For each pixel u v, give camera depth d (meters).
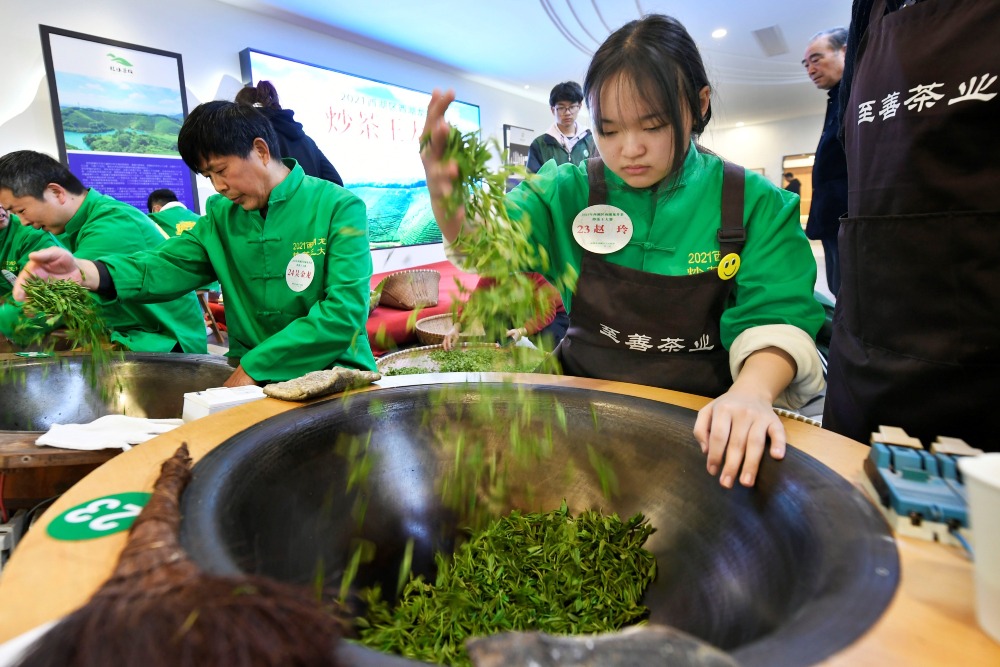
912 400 0.97
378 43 5.84
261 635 0.31
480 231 0.91
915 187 0.93
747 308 1.15
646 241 1.24
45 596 0.52
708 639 0.64
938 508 0.56
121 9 3.93
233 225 1.73
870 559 0.53
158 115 4.14
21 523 1.01
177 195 4.32
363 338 1.78
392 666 0.38
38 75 3.62
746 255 1.19
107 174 3.93
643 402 0.98
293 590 0.37
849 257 1.09
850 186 1.11
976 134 0.86
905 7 0.95
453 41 5.82
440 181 0.95
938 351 0.92
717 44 6.41
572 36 4.93
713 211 1.20
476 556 0.90
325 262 1.67
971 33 0.85
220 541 0.55
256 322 1.82
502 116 8.09
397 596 0.85
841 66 2.79
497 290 0.88
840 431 1.15
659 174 1.11
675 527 0.83
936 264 0.92
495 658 0.36
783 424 0.90
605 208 1.25
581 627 0.76
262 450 0.80
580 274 1.33
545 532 0.92
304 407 0.99
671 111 0.99
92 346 1.55
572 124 4.16
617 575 0.83
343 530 0.84
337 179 3.36
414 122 6.52
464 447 0.99
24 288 1.47
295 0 4.62
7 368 1.42
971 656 0.43
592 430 0.97
